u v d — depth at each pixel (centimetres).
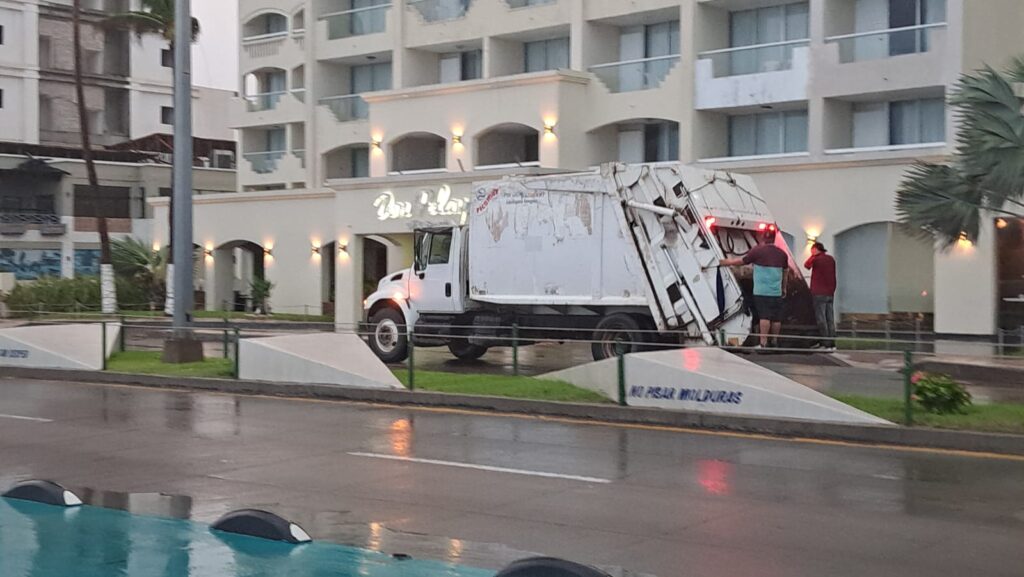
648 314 2061
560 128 3716
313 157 4728
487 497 1046
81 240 6031
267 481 1130
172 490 1086
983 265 2898
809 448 1296
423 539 884
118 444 1369
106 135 6731
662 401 1510
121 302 4788
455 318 2311
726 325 1977
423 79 4428
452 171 3712
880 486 1078
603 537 891
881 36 3231
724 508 989
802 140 3516
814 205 3133
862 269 3088
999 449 1255
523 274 2169
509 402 1614
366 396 1759
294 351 1886
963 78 1858
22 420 1580
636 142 3819
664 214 2012
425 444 1347
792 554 834
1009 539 876
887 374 1445
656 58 3691
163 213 4978
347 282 3756
